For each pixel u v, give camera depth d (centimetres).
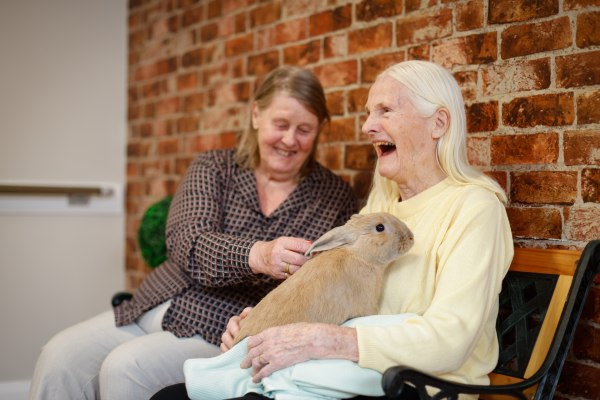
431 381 122
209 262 188
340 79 242
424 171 163
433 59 209
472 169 164
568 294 147
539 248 172
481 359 150
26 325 332
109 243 355
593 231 167
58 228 340
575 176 171
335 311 145
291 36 262
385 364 133
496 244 147
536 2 179
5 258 326
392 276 157
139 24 352
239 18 288
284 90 205
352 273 148
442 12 205
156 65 340
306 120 206
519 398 133
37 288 335
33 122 335
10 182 327
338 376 133
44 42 337
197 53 312
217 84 300
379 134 163
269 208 215
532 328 170
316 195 215
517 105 184
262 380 137
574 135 171
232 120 292
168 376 187
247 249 180
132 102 358
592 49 167
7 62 328
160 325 204
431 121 160
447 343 133
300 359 135
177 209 212
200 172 215
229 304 198
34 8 334
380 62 226
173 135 329
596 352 166
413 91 159
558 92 175
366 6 231
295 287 148
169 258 224
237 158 220
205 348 194
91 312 350
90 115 350
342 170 243
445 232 152
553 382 142
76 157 346
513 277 169
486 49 193
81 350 203
